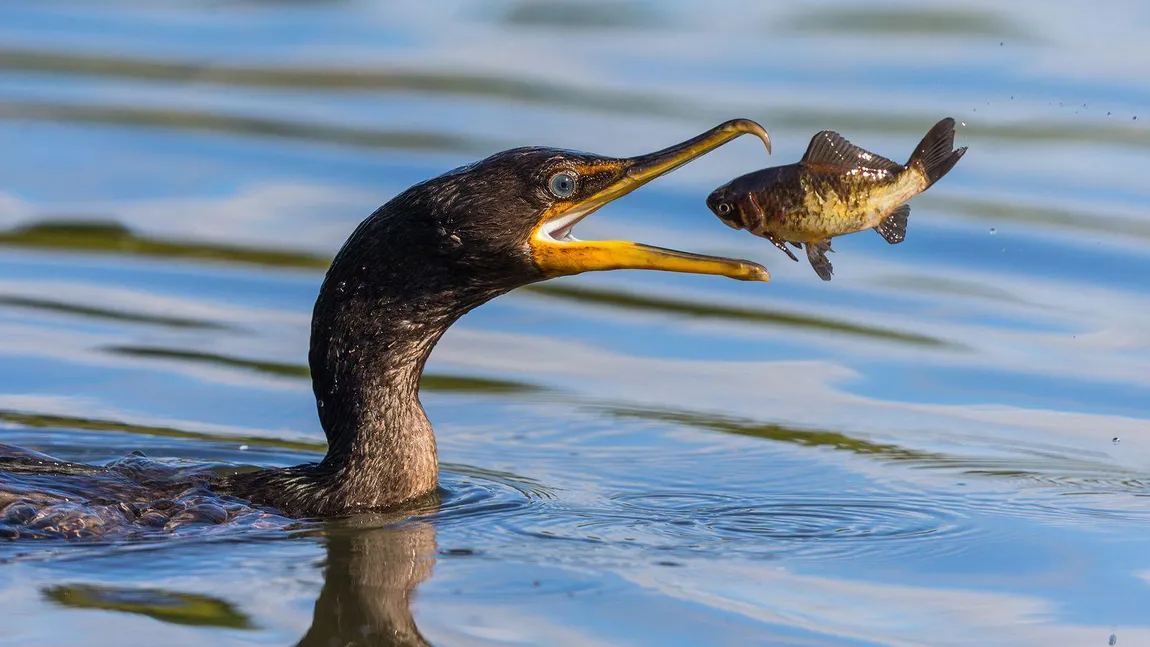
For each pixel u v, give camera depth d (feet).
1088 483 35.91
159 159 63.31
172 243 54.49
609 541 31.04
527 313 50.44
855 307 50.75
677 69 75.92
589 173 32.55
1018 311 50.01
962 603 28.19
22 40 82.07
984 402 42.57
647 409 41.78
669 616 26.96
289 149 64.49
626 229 54.95
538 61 78.18
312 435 39.37
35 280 50.90
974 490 35.29
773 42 80.69
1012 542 31.53
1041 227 56.75
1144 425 40.65
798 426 40.47
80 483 32.27
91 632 25.61
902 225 30.58
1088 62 74.08
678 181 60.49
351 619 26.50
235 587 27.89
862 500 34.40
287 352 45.68
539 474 36.35
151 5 90.99
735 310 50.67
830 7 87.20
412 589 28.07
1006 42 78.43
